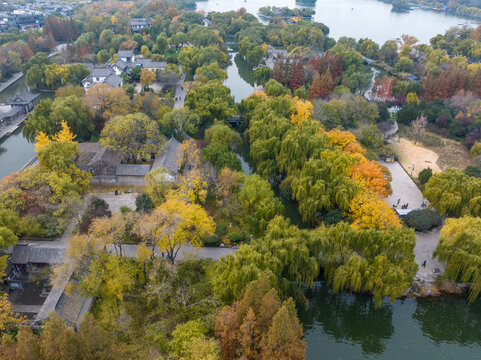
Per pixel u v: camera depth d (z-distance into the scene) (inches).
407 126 5684.1
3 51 7431.1
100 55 7859.3
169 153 4114.2
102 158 3996.1
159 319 2429.9
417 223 3425.2
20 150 4830.2
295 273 2645.2
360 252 2829.7
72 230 3216.0
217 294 2444.6
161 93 6471.5
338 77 6771.7
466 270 2728.8
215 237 3171.8
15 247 2797.7
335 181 3408.0
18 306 2554.1
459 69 5994.1
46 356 1715.1
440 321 2753.4
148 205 3307.1
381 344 2603.3
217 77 6771.7
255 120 4817.9
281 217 2960.1
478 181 3491.6
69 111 4520.2
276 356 1867.6
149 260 2711.6
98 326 1886.1
